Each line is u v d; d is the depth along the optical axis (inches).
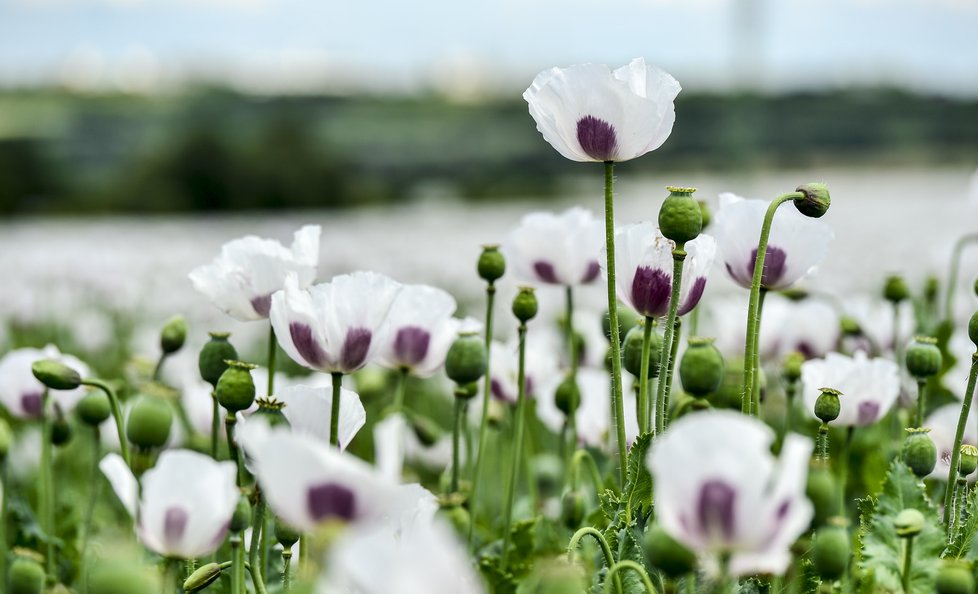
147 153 717.3
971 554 75.2
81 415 84.7
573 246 86.7
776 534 64.8
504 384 91.4
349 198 718.5
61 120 928.9
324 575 66.2
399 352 83.7
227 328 187.3
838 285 163.3
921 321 99.6
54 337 197.3
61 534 90.7
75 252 253.1
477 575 77.9
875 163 861.8
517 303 84.4
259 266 79.2
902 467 73.0
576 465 82.1
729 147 513.7
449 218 518.9
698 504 64.7
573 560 71.4
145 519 69.8
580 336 98.2
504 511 93.1
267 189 698.8
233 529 70.9
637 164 778.8
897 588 72.2
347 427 73.3
